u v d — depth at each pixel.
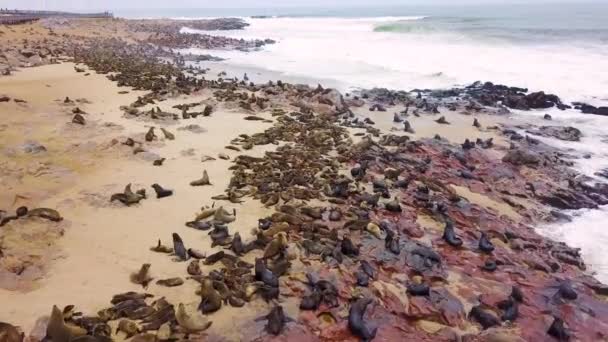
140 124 17.66
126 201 11.26
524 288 9.27
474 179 15.02
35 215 10.10
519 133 20.25
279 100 22.80
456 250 10.41
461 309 8.30
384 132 19.27
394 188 13.15
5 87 22.11
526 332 7.93
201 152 15.10
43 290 7.97
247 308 7.71
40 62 30.92
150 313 7.32
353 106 23.69
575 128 20.70
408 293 8.51
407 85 30.19
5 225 9.60
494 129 20.53
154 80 25.20
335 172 13.64
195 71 33.62
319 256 9.29
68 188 12.02
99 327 6.87
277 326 7.20
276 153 14.81
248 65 38.97
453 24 61.56
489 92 26.81
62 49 37.78
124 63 31.03
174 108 20.44
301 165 13.82
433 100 26.05
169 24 86.62
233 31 78.19
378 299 8.24
